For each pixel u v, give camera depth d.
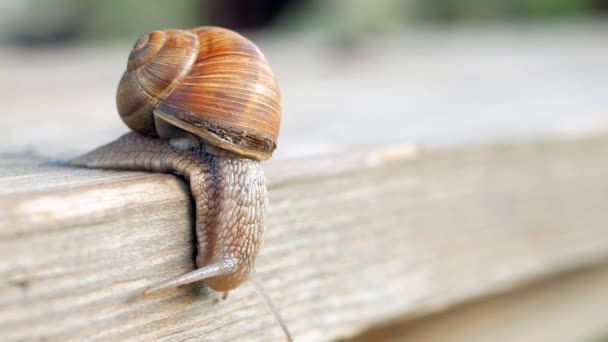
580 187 0.39
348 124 0.40
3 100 0.50
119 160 0.27
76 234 0.24
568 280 0.42
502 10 1.42
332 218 0.30
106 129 0.39
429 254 0.33
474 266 0.35
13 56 0.87
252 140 0.28
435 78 0.66
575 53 0.84
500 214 0.36
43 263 0.23
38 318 0.23
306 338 0.29
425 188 0.33
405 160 0.32
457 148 0.34
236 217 0.27
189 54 0.28
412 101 0.50
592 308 0.43
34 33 1.44
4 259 0.23
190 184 0.26
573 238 0.39
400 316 0.32
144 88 0.28
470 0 1.39
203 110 0.28
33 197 0.23
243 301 0.27
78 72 0.65
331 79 0.65
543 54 0.84
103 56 0.80
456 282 0.34
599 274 0.44
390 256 0.32
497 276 0.35
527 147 0.37
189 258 0.26
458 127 0.39
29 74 0.64
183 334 0.26
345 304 0.30
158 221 0.25
